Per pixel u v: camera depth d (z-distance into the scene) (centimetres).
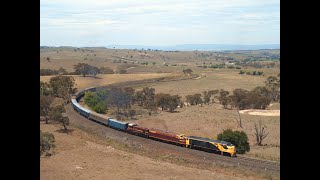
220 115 8719
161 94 10969
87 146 5431
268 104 10162
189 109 10419
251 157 4903
